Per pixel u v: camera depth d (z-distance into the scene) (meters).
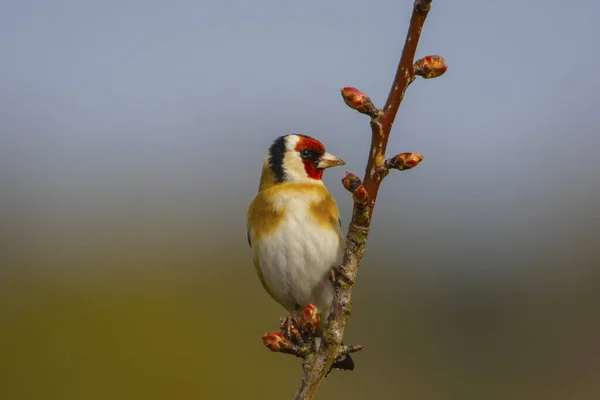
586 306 14.43
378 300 14.79
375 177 4.98
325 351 5.11
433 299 14.79
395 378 13.77
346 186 4.90
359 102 4.88
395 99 4.89
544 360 13.93
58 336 12.40
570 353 13.99
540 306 14.55
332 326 5.10
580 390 13.42
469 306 14.73
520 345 14.12
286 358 12.85
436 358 14.03
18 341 12.28
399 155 4.90
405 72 4.85
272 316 13.73
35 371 12.13
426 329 14.31
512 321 14.43
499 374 13.82
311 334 5.18
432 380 13.67
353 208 5.01
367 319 14.52
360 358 13.98
